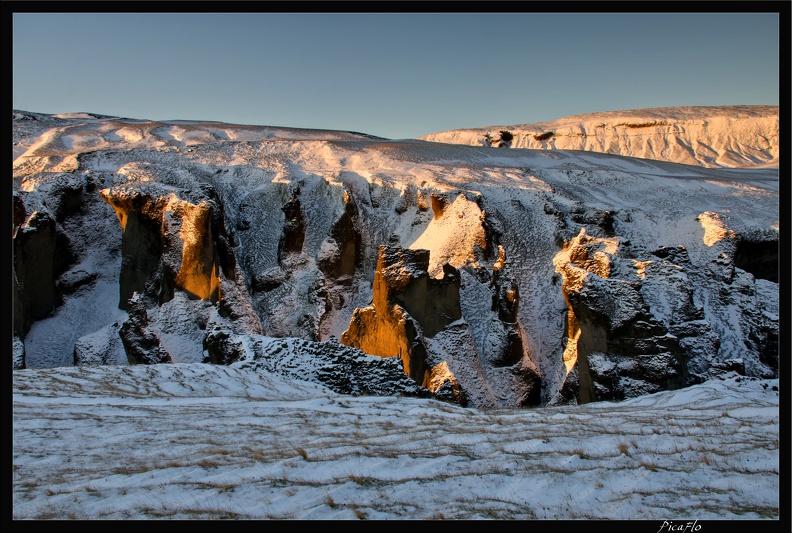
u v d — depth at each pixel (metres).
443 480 8.84
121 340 45.78
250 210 63.88
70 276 53.88
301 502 8.12
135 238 52.34
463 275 48.88
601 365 36.84
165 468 10.12
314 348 29.42
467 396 41.31
